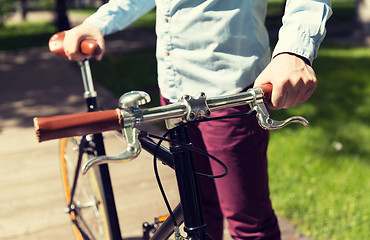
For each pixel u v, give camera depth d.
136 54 10.05
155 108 1.07
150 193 3.09
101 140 1.87
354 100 5.89
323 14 1.23
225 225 2.82
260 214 1.76
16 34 14.91
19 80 7.64
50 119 0.99
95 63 8.95
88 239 2.22
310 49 1.18
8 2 16.67
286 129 4.63
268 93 1.11
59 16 12.72
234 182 1.70
